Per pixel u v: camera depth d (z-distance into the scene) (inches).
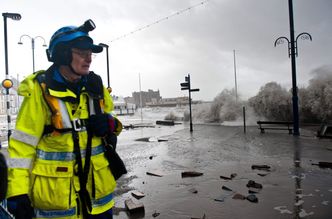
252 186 225.3
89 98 84.1
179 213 178.4
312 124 732.7
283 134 552.4
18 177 71.6
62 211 79.0
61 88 78.2
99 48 83.4
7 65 454.6
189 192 218.5
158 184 245.3
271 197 199.2
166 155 385.7
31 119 75.0
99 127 82.0
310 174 255.3
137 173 289.6
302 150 371.9
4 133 792.9
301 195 200.7
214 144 462.9
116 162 89.3
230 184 235.1
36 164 77.6
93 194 84.5
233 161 324.5
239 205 187.0
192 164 318.3
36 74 79.3
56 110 76.6
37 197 76.5
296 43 524.4
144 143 533.0
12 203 69.9
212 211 178.7
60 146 78.0
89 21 79.5
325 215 165.5
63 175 77.3
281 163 303.3
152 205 194.5
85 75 83.7
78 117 81.0
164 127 949.8
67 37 76.9
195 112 1181.1
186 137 588.4
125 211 185.6
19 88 76.5
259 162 312.8
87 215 82.4
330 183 227.0
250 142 464.8
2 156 60.4
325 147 390.0
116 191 229.5
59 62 78.3
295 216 165.5
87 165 81.7
